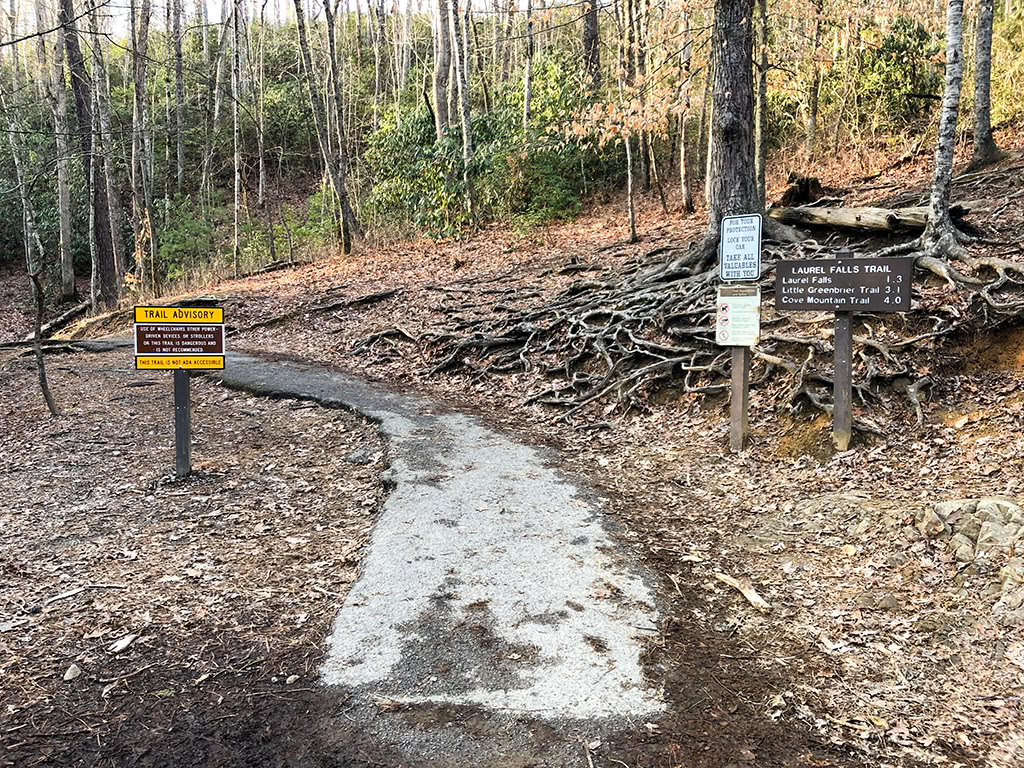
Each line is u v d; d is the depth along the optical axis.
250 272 19.53
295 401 9.30
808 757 3.07
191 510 5.80
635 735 3.18
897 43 16.58
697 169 19.81
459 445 7.36
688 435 7.46
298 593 4.44
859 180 14.34
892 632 3.97
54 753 3.05
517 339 10.61
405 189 20.44
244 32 29.94
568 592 4.41
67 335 17.20
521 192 19.80
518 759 3.03
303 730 3.20
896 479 5.66
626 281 11.10
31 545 5.11
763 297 9.05
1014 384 6.43
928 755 3.07
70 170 23.78
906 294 5.84
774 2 13.84
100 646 3.83
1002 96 15.12
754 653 3.87
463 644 3.84
